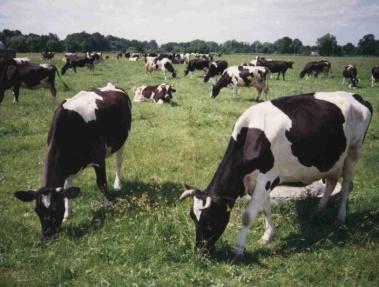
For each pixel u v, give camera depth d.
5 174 9.04
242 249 5.65
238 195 5.86
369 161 10.12
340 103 6.39
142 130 13.18
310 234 6.29
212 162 10.02
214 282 4.95
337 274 5.12
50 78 19.12
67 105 6.82
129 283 4.89
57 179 6.39
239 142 5.73
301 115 5.92
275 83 31.33
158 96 19.20
